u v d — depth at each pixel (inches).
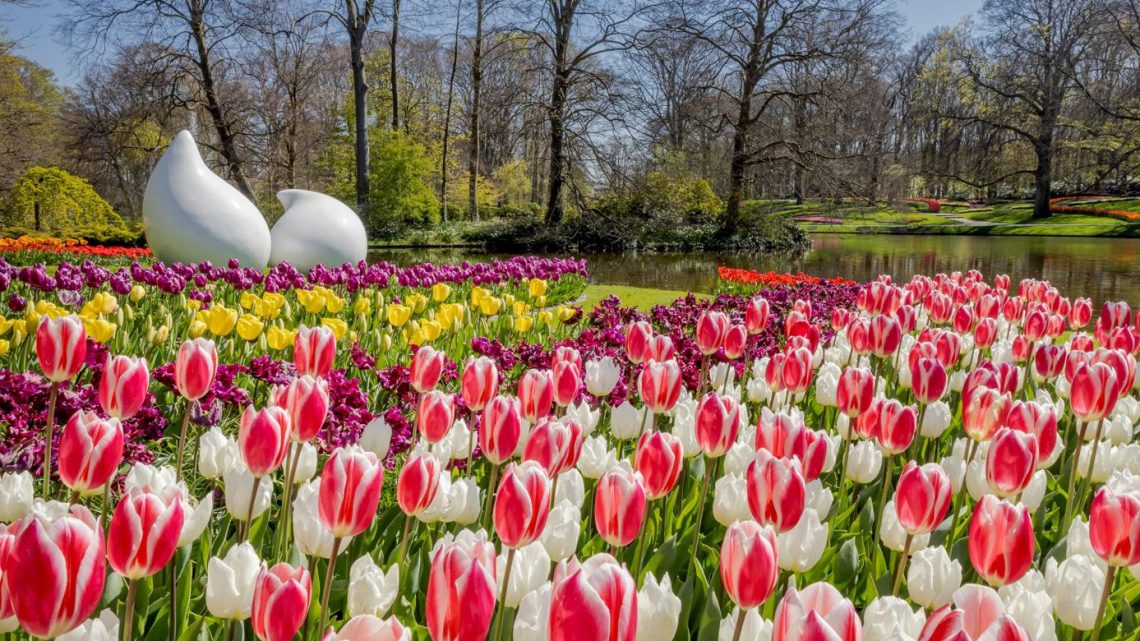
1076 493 129.5
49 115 1332.4
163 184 486.6
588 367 135.5
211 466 94.2
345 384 146.9
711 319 156.4
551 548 72.5
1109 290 709.3
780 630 45.0
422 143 1470.2
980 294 268.5
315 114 1624.0
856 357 196.1
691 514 113.5
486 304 258.7
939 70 2377.0
